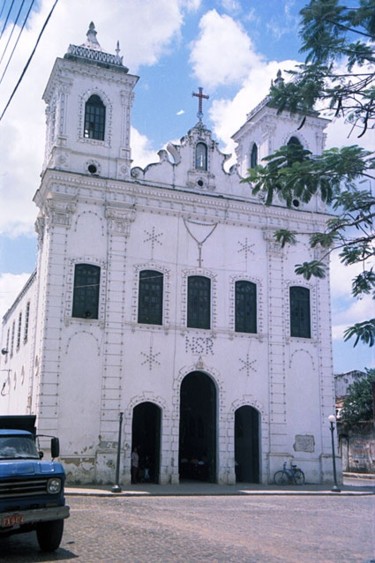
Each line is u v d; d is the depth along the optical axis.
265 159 10.59
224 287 28.56
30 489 10.77
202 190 29.25
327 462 28.53
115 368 25.66
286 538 12.89
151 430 27.77
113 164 27.83
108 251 26.69
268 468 27.44
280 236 11.98
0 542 11.93
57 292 25.41
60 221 26.11
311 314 30.12
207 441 28.33
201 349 27.45
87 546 11.38
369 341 9.69
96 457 24.64
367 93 9.23
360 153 9.59
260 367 28.44
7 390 37.72
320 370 29.59
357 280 10.69
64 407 24.64
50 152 28.31
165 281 27.45
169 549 11.27
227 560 10.45
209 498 21.73
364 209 10.30
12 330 38.56
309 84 9.38
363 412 37.47
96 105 28.41
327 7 8.89
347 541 12.64
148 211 27.83
